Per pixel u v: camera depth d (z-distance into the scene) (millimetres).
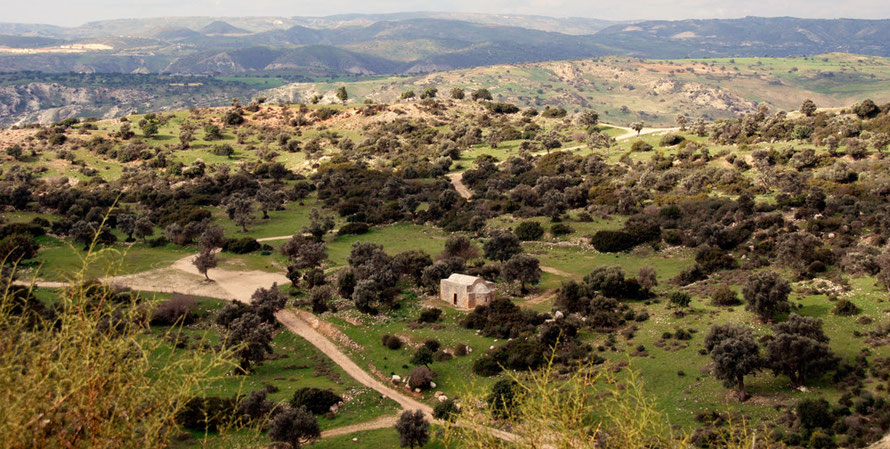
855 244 100750
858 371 63031
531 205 151250
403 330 87812
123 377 12727
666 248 118688
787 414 57938
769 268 100750
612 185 156750
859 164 138125
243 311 89750
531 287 103625
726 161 163375
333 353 84438
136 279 105875
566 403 15477
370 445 60000
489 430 16234
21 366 11906
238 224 148375
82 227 121000
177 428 13250
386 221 151875
